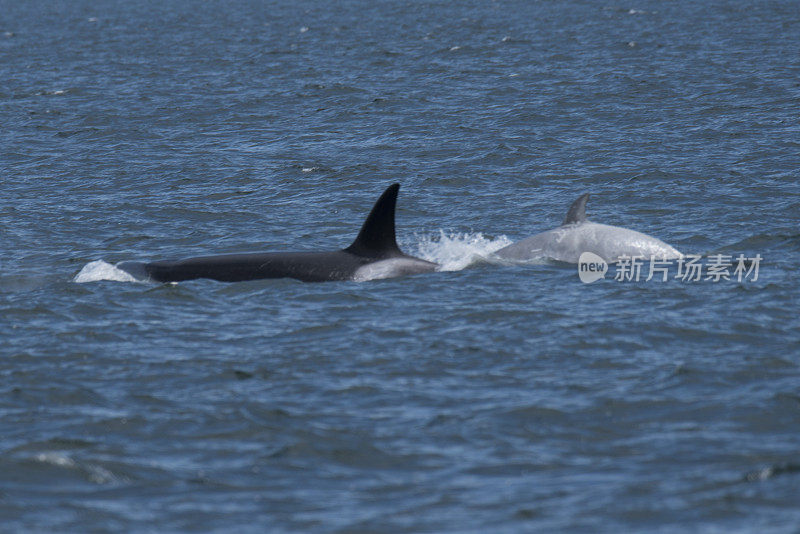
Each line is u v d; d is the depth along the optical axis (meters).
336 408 54.53
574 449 49.25
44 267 86.31
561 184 115.50
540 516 42.97
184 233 98.75
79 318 70.50
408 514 43.56
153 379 58.94
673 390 55.81
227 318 70.62
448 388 57.06
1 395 56.59
